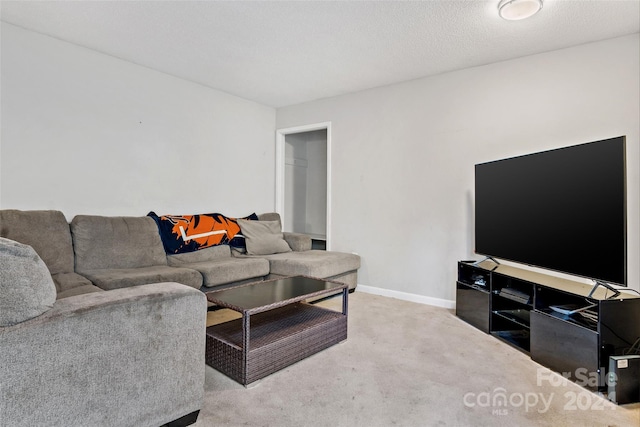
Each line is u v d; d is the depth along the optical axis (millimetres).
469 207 3270
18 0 2219
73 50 2844
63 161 2812
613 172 1909
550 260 2295
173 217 3361
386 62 3145
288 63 3201
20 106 2586
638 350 1842
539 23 2406
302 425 1520
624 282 1837
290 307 2658
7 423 1038
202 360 1532
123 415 1281
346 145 4090
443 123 3410
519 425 1539
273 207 4734
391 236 3756
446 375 1992
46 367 1104
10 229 2285
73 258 2588
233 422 1532
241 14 2365
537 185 2412
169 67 3326
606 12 2254
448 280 3391
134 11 2344
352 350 2322
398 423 1542
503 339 2510
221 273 2926
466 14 2318
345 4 2225
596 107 2658
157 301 1364
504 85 3074
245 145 4328
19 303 1057
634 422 1575
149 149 3373
